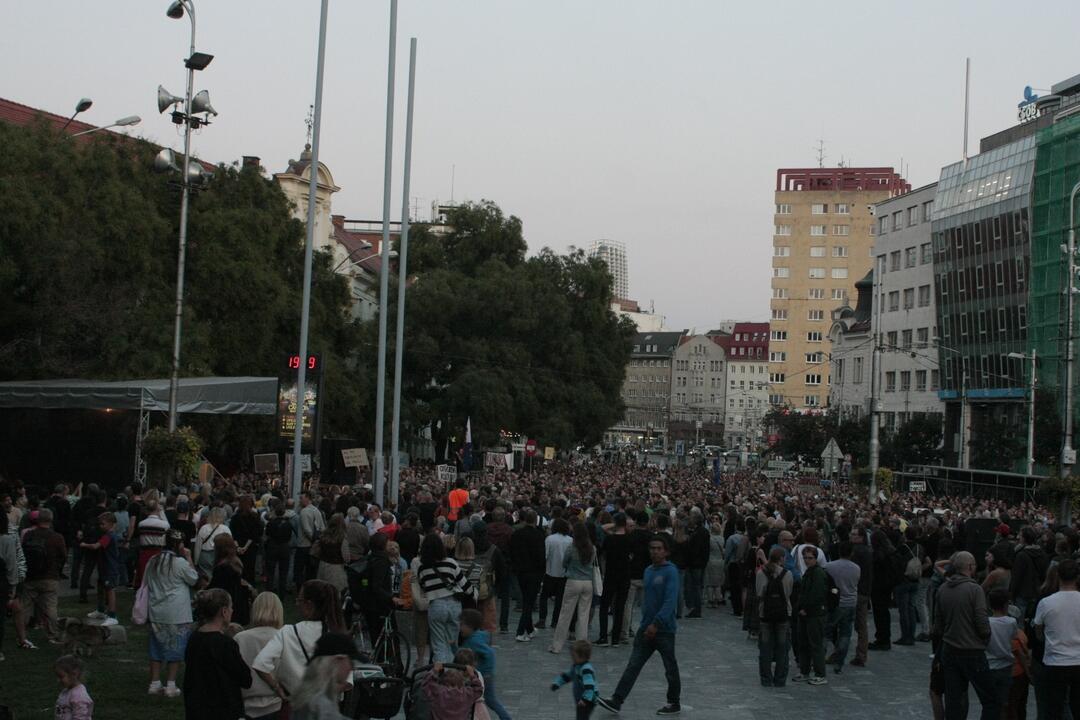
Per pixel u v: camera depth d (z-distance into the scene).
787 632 15.47
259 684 8.88
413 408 62.00
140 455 29.17
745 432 189.12
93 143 36.09
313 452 27.84
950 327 87.25
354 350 59.50
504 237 69.81
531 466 69.56
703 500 29.59
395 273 85.94
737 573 23.41
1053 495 35.16
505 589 19.73
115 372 34.66
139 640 16.80
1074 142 71.62
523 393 64.06
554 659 16.92
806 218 150.50
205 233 39.31
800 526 21.86
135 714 11.97
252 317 40.53
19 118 50.00
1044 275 74.38
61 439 32.97
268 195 45.00
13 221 31.64
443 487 33.75
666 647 13.29
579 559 17.39
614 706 13.30
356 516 19.09
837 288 149.50
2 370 34.06
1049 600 11.02
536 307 66.12
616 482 53.34
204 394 31.09
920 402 94.38
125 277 35.84
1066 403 45.50
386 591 13.65
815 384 149.25
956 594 11.45
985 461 67.62
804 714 13.62
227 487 22.11
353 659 7.88
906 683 16.02
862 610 17.50
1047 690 10.98
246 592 14.62
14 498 21.66
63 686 9.45
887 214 101.31
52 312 33.69
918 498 45.81
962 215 84.38
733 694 14.80
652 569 13.45
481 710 10.11
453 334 65.12
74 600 20.38
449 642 13.32
